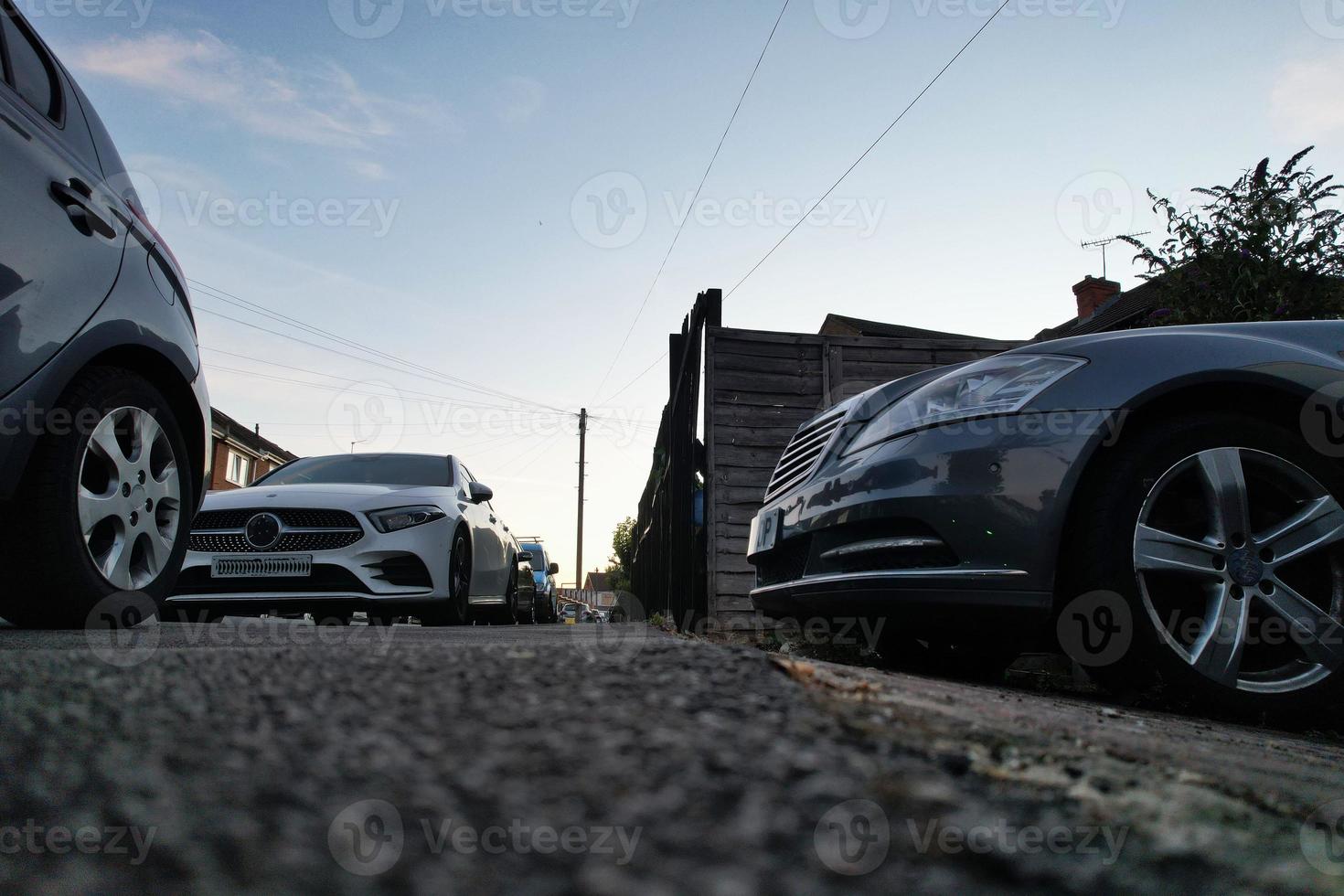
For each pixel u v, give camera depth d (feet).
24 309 6.80
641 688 2.69
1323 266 15.05
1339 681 6.14
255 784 1.70
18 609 7.66
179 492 8.87
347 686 2.68
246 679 2.77
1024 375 7.02
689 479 19.54
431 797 1.65
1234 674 6.14
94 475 8.00
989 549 6.46
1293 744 4.80
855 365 19.20
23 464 6.88
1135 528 6.31
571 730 2.15
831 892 1.30
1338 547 6.39
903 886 1.37
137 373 8.40
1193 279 15.90
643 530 35.96
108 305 7.69
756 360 18.79
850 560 7.52
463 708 2.39
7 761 1.85
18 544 7.30
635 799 1.66
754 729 2.21
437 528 15.07
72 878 1.26
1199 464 6.44
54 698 2.47
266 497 14.20
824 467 8.36
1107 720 4.34
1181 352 6.70
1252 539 6.36
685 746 2.03
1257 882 1.58
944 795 1.82
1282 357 6.58
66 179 7.41
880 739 2.17
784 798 1.72
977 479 6.59
